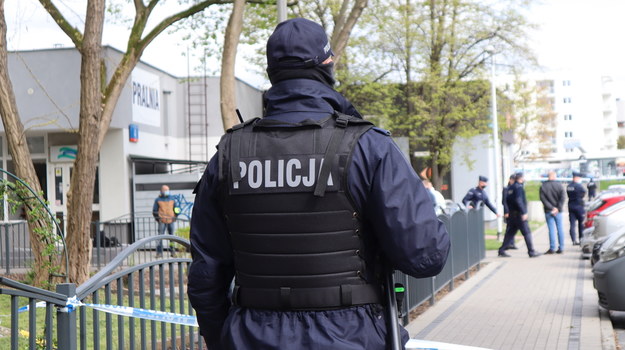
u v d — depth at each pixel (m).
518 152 50.75
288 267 2.48
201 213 2.71
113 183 23.78
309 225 2.47
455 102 31.41
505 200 18.66
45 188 24.33
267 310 2.52
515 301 10.96
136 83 24.75
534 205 39.69
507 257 18.69
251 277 2.55
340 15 15.61
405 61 29.97
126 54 12.78
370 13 22.14
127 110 23.91
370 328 2.46
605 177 66.38
